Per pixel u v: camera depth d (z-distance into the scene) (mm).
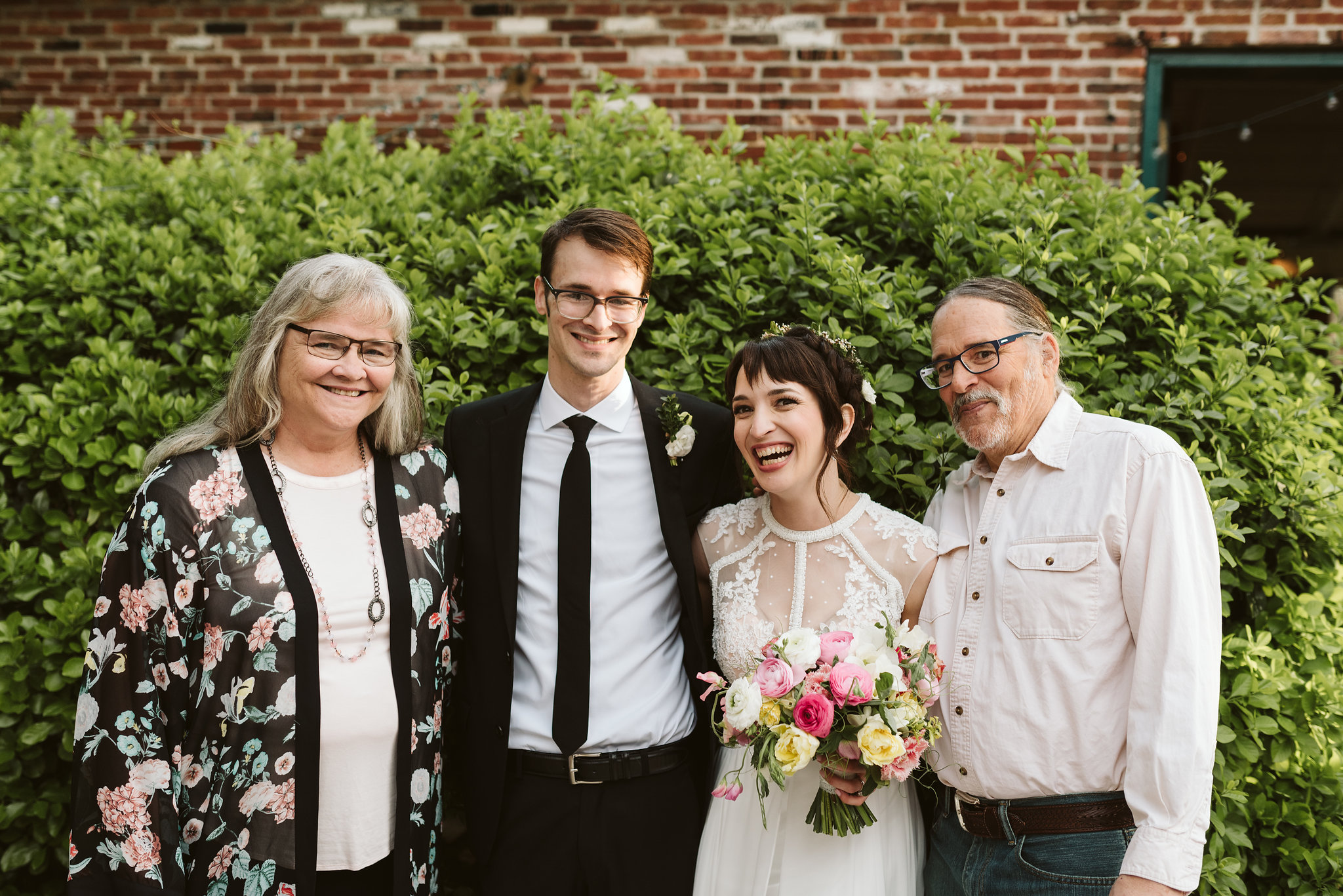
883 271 2637
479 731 2066
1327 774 2199
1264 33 4371
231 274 2822
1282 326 2828
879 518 2076
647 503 2154
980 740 1818
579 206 2857
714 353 2654
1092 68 4488
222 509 1826
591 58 4746
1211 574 1728
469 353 2623
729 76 4680
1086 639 1764
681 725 2084
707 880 1992
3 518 2652
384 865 1894
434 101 4832
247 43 4906
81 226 3193
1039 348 1948
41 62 5012
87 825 1711
